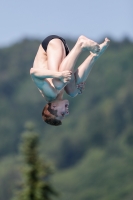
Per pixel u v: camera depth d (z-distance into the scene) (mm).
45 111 33594
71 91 34344
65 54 33656
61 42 33688
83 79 34250
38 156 58531
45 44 33719
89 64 34094
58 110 33375
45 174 57938
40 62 33656
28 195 56594
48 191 57531
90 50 33438
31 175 57750
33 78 32812
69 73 32125
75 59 33000
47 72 32281
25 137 58719
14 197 57250
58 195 57781
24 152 58594
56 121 33500
